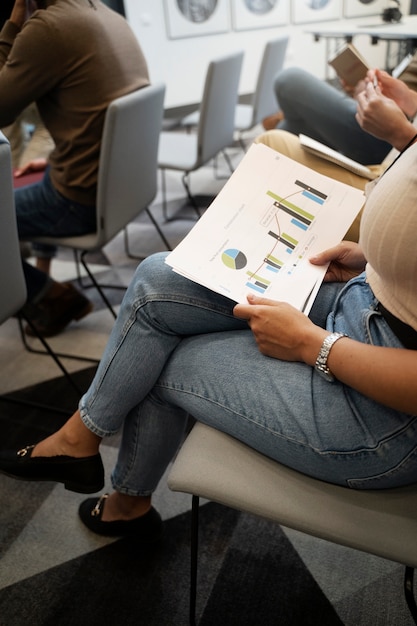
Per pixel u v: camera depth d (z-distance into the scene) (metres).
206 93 2.18
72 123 1.56
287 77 2.11
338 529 0.71
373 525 0.71
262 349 0.80
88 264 2.46
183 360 0.87
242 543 1.19
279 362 0.80
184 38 4.98
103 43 1.52
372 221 0.66
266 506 0.74
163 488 1.33
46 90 1.52
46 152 2.13
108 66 1.54
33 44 1.42
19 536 1.23
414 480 0.74
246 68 5.47
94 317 2.07
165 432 1.00
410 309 0.66
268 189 0.93
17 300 1.20
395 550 0.68
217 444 0.82
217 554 1.17
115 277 2.33
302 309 0.81
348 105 2.02
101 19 1.55
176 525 1.24
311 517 0.72
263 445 0.78
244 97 5.60
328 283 0.95
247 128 3.06
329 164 1.27
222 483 0.77
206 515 1.26
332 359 0.71
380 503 0.74
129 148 1.56
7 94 1.49
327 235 0.91
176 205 3.08
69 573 1.14
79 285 2.28
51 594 1.10
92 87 1.51
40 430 1.53
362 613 1.05
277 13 5.33
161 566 1.15
